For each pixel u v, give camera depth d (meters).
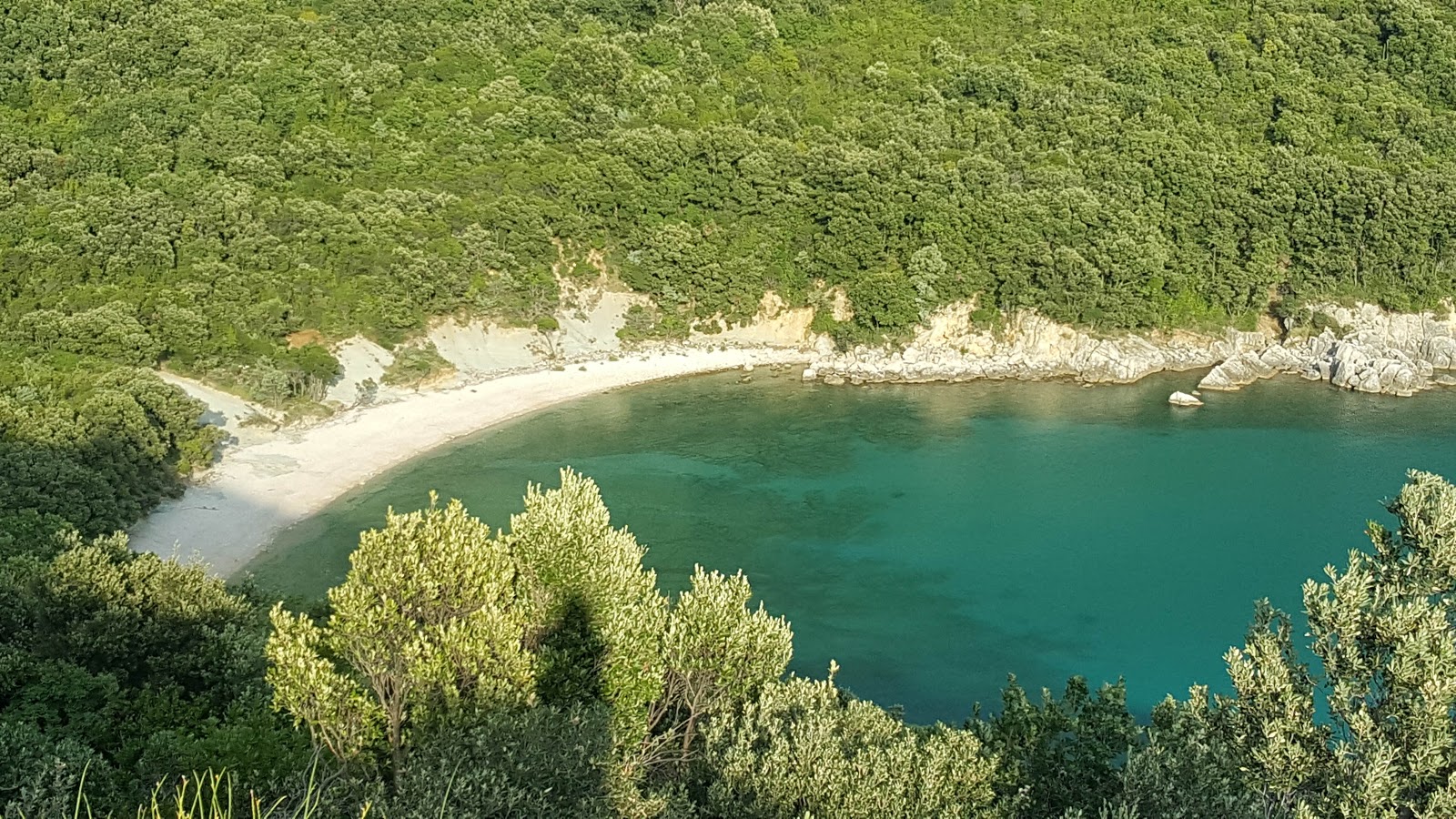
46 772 24.27
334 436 100.38
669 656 34.91
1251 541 82.94
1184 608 72.12
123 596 42.78
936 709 59.91
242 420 98.31
